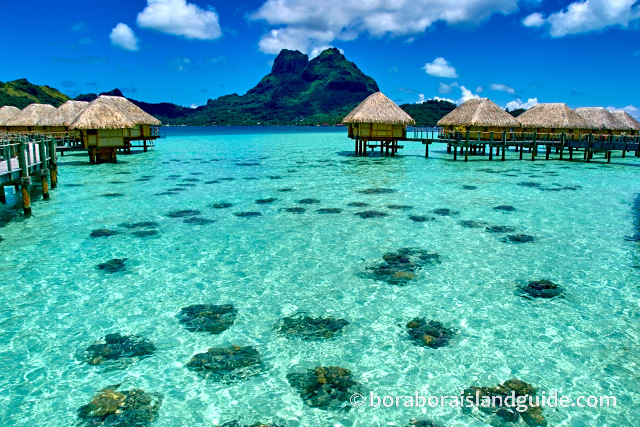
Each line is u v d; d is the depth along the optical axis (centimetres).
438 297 729
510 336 604
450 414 450
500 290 755
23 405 460
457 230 1128
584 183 1886
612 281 791
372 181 1942
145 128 3569
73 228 1138
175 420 441
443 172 2244
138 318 655
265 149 4103
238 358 554
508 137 2884
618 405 461
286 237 1068
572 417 444
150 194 1619
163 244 1010
